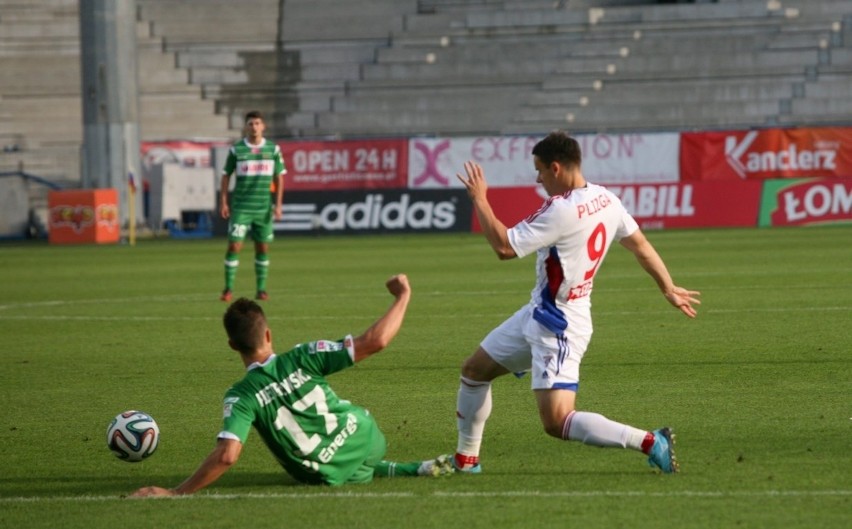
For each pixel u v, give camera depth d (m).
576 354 21.84
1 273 78.88
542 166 22.14
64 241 114.56
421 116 141.25
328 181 113.56
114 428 23.95
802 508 19.61
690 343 40.12
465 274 69.81
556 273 21.58
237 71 149.12
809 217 105.31
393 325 21.17
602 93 137.75
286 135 146.00
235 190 57.78
